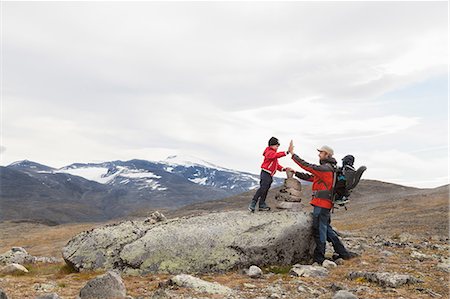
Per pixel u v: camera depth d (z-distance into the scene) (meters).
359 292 8.96
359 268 11.84
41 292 9.39
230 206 134.75
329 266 12.31
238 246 12.88
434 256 13.63
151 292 9.35
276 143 14.80
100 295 8.52
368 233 29.39
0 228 99.00
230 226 13.42
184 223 13.84
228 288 9.38
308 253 14.05
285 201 15.34
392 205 63.94
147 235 13.27
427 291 8.98
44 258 18.77
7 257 16.98
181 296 8.57
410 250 15.27
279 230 13.40
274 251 13.20
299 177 15.49
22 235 78.88
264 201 15.16
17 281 11.00
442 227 29.97
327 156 13.39
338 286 9.34
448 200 58.59
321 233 13.17
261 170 15.03
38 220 123.50
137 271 12.43
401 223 37.66
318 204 13.27
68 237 69.06
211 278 11.34
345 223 48.31
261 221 13.72
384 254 13.98
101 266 12.88
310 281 10.31
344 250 13.68
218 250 12.79
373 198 92.44
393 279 9.61
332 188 13.21
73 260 13.26
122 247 13.24
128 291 9.53
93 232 14.13
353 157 13.61
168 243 12.88
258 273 11.43
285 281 10.43
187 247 12.80
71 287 10.18
